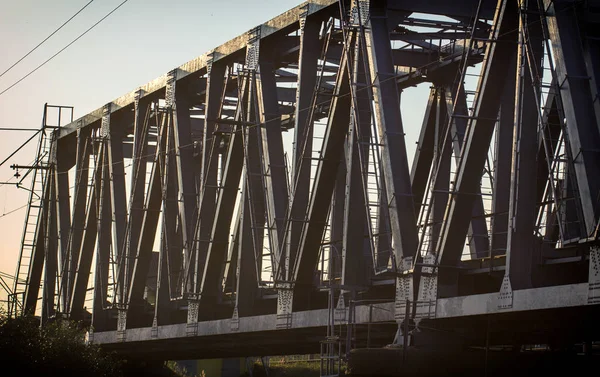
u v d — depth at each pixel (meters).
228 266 64.06
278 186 56.41
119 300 73.31
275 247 55.16
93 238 81.62
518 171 37.84
